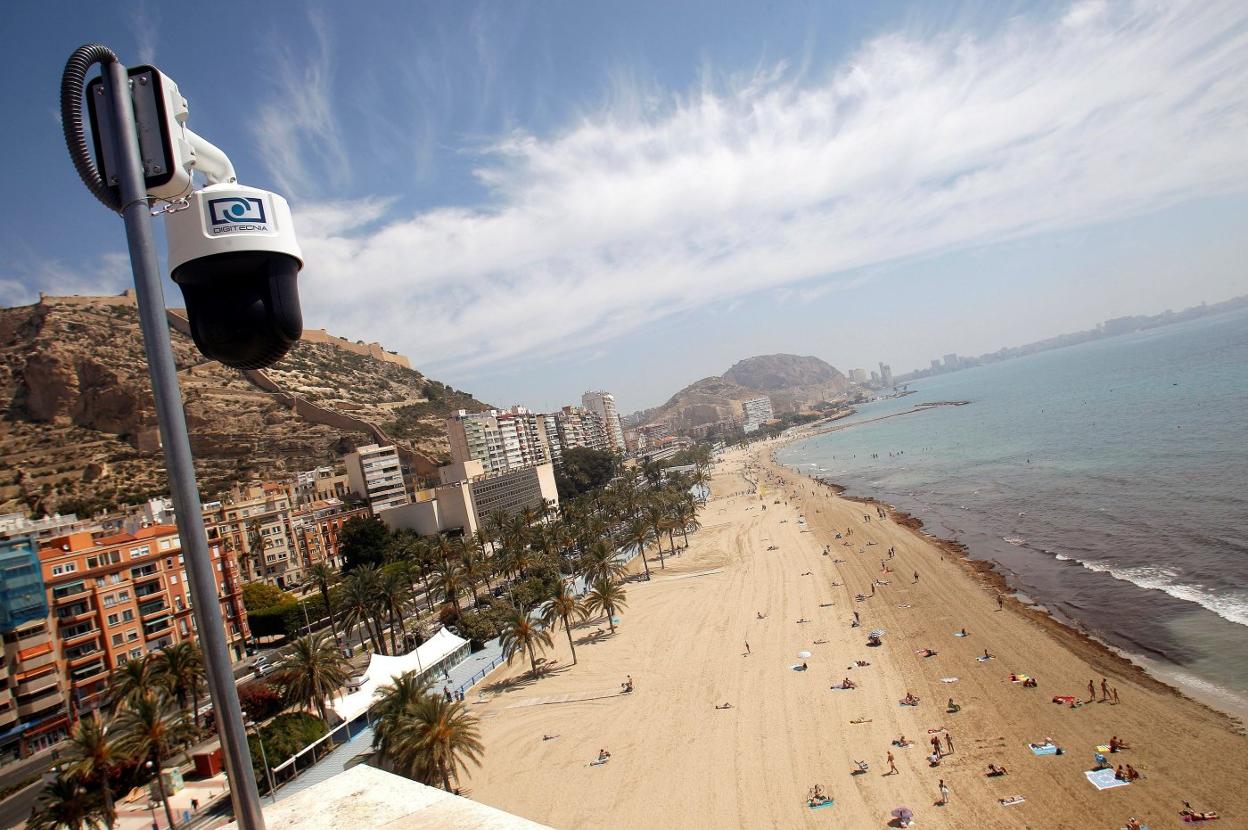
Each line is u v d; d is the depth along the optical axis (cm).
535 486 15650
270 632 8581
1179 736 3703
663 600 8425
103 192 394
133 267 382
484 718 5512
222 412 16988
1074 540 8119
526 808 4072
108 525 9062
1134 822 3088
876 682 5012
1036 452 16125
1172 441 13650
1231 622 5069
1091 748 3738
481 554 9900
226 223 426
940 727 4238
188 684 4984
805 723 4575
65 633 6262
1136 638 5078
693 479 18875
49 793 3847
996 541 8719
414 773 3831
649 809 3862
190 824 4141
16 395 15988
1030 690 4506
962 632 5700
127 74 404
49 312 17450
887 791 3669
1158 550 7138
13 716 5781
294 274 470
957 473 15238
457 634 7312
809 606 7144
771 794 3819
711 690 5362
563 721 5222
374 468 14412
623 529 12538
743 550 10712
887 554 8844
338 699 5278
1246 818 3011
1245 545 6756
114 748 3828
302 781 4375
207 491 14725
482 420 17875
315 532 11819
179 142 411
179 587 7388
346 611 7131
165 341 382
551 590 7031
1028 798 3412
